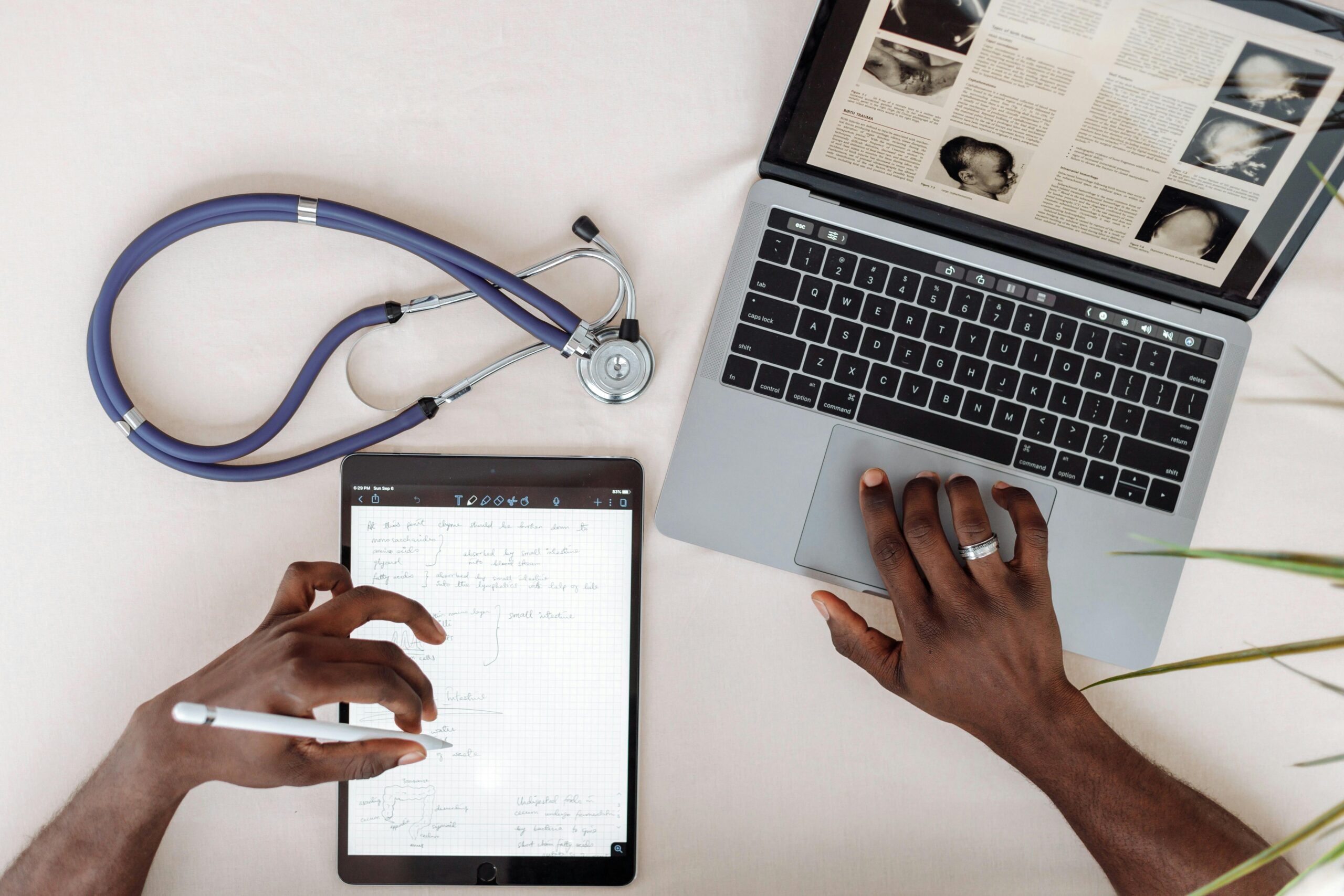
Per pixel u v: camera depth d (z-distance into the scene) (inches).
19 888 26.6
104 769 26.6
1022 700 27.7
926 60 28.1
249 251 31.0
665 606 30.7
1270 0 26.5
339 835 29.2
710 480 30.2
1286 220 28.9
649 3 31.5
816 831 30.5
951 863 30.4
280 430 29.8
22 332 30.6
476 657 29.6
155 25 31.0
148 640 30.3
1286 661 30.8
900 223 30.5
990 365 30.4
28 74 30.8
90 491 30.4
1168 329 30.5
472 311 31.3
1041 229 30.1
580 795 29.6
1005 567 28.1
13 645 29.9
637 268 31.5
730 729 30.6
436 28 31.3
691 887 30.2
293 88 31.2
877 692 30.8
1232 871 16.7
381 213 31.3
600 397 30.4
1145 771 27.9
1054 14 27.3
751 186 31.5
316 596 31.0
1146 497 30.4
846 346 30.2
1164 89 27.6
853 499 30.2
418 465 29.9
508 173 31.5
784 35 31.6
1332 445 31.4
